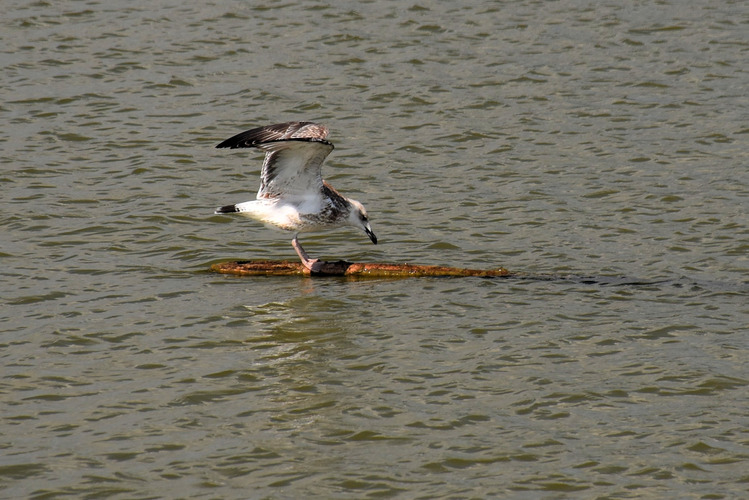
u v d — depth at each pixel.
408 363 14.02
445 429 12.41
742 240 18.19
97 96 25.98
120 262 17.56
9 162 21.97
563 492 11.20
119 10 31.95
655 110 25.17
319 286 16.62
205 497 11.12
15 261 17.41
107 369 13.90
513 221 19.39
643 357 14.11
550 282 16.62
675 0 32.75
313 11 31.88
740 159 22.19
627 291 16.27
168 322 15.30
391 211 19.97
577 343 14.55
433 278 16.88
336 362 14.08
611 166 22.03
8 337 14.73
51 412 12.81
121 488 11.29
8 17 31.06
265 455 11.91
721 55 28.48
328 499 11.09
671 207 19.86
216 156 22.73
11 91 26.14
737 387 13.27
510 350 14.38
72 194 20.48
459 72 27.66
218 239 18.67
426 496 11.14
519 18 31.42
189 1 32.75
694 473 11.51
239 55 28.75
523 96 26.14
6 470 11.59
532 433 12.33
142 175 21.61
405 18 31.38
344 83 26.94
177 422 12.61
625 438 12.20
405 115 25.05
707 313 15.41
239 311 15.67
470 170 21.98
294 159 15.91
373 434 12.33
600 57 28.58
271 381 13.58
